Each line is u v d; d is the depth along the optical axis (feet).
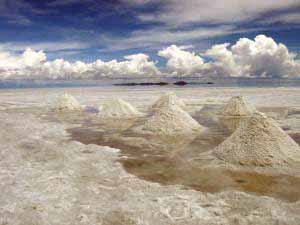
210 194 15.99
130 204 14.73
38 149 25.91
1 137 31.14
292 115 44.78
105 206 14.48
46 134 33.04
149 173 19.58
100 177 18.75
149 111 53.57
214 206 14.48
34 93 130.31
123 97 92.68
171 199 15.34
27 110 57.21
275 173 19.33
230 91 124.88
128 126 38.37
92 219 13.16
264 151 21.38
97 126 38.52
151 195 15.87
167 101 37.19
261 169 20.12
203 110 53.93
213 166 20.90
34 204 14.65
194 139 29.99
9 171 19.76
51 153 24.56
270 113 47.34
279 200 15.11
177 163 21.77
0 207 14.30
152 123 34.45
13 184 17.33
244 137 22.79
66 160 22.50
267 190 16.53
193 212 13.84
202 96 94.07
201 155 23.68
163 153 24.62
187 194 15.99
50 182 17.67
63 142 28.84
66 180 18.06
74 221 12.98
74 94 118.62
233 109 47.19
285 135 23.22
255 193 16.12
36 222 12.89
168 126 33.55
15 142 28.73
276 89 138.31
